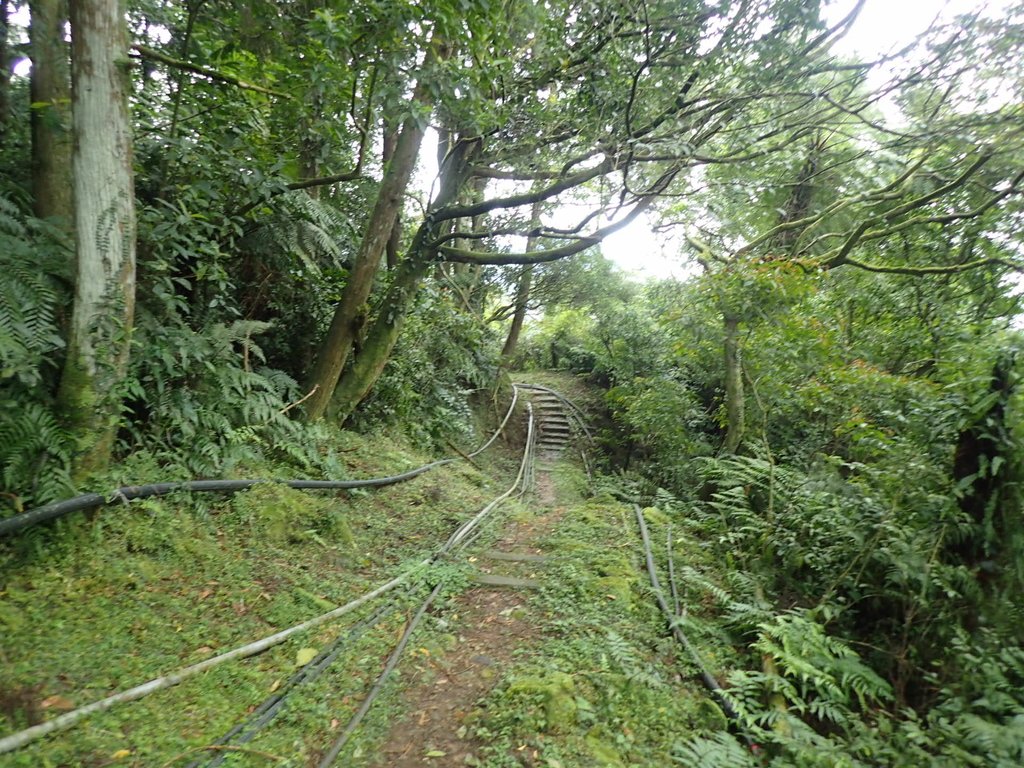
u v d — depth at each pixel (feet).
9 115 17.63
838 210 30.04
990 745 11.73
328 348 26.53
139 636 12.17
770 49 22.39
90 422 13.67
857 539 17.90
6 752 8.69
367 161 34.65
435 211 28.53
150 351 16.42
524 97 25.96
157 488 15.35
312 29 15.69
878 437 18.85
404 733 11.64
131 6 18.83
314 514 19.43
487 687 13.30
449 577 18.80
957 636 14.89
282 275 25.57
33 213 15.99
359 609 15.93
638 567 20.94
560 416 58.85
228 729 10.57
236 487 18.06
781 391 26.96
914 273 27.61
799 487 23.18
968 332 17.84
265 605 14.78
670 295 42.47
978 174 27.30
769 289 24.75
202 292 21.25
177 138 18.53
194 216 18.03
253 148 21.16
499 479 41.75
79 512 13.30
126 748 9.53
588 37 24.36
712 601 19.42
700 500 32.35
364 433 31.17
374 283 31.63
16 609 11.34
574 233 27.63
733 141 26.58
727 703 13.07
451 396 43.14
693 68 24.11
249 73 19.80
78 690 10.37
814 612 17.25
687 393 41.52
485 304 69.92
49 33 15.60
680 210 32.94
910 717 13.62
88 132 13.10
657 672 14.52
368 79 19.74
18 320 12.43
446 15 16.99
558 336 82.28
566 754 11.12
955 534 15.96
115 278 13.67
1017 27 21.91
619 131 25.36
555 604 17.43
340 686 12.60
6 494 12.16
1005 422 15.40
